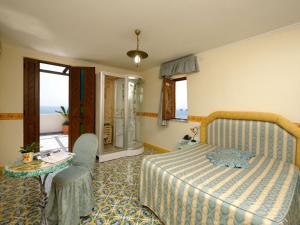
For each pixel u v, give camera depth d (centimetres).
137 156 380
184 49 299
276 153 212
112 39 258
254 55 243
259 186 134
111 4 170
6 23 210
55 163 146
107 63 402
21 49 295
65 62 351
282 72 217
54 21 205
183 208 138
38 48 299
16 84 292
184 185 140
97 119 356
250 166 182
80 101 356
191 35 242
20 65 295
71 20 203
